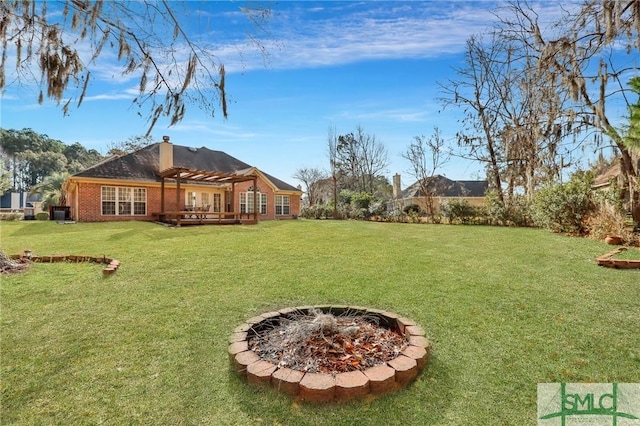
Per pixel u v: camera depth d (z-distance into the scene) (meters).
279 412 2.31
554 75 8.27
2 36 3.17
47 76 3.34
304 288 5.22
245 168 24.50
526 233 12.19
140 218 18.00
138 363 2.99
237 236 11.57
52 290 5.14
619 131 8.90
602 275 5.81
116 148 30.03
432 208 22.08
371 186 38.88
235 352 2.88
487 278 5.73
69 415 2.32
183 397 2.50
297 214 24.88
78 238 10.52
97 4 3.12
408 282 5.52
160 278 5.84
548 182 14.23
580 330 3.60
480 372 2.80
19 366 2.95
